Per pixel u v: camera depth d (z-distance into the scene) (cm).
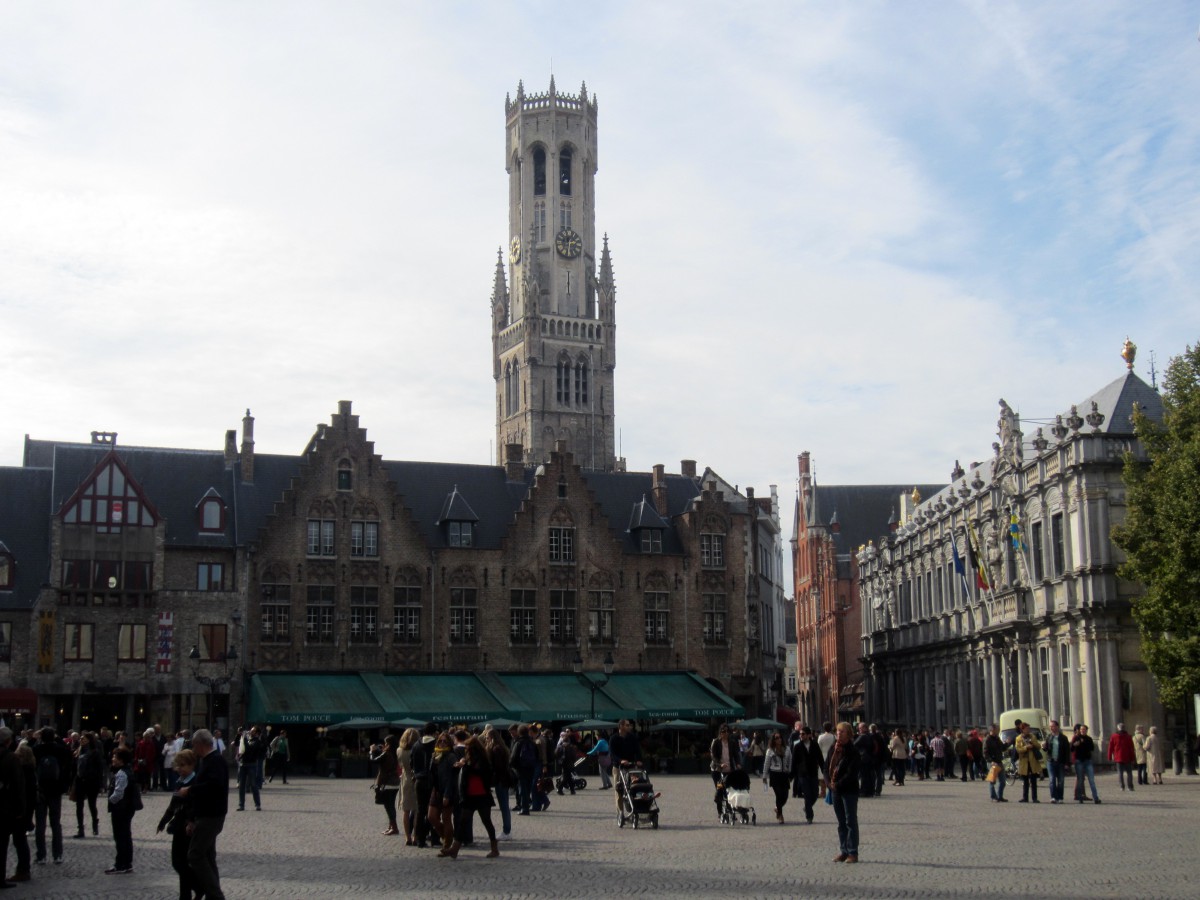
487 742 3216
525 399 19025
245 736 4384
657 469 9306
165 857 2981
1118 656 6425
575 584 8731
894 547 10394
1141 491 5575
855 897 2162
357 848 3070
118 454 8106
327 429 8344
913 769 6712
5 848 2409
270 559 8069
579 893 2245
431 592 8394
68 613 7600
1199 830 3319
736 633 9044
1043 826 3466
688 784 6147
